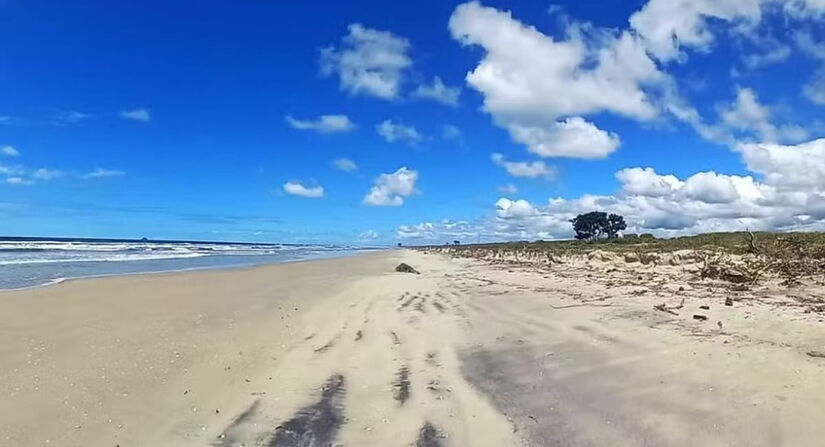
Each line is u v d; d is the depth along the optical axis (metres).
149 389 7.24
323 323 12.70
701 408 6.04
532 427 6.02
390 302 16.20
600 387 7.03
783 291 13.80
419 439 5.85
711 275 17.11
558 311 12.38
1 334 10.13
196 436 5.88
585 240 66.06
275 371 8.41
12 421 5.96
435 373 8.20
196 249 83.56
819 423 5.38
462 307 14.34
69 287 18.69
